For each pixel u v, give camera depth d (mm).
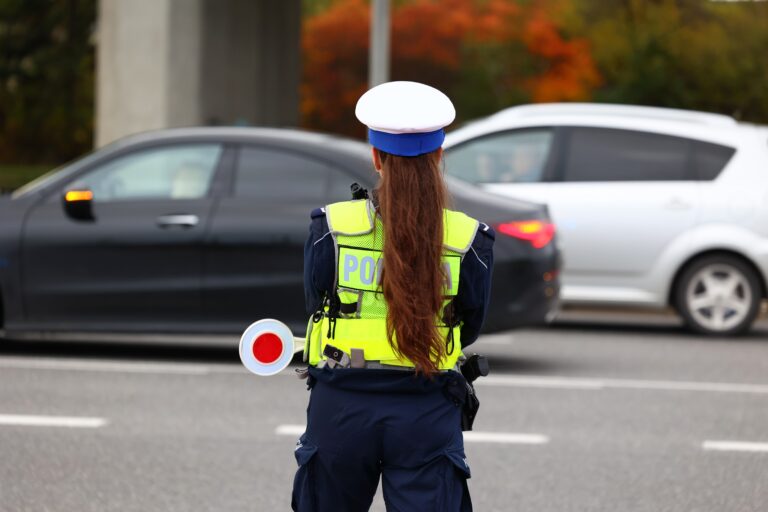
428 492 9469
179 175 27688
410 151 9250
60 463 18703
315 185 27297
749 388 26328
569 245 35312
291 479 17953
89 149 127000
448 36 125500
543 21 112750
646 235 35062
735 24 88938
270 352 9680
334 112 129375
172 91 61219
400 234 9148
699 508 16781
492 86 125625
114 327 27344
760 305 35188
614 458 19625
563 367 28875
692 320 35375
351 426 9453
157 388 24797
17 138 126375
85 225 27297
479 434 21203
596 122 35688
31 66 122375
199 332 27234
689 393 25531
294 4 81000
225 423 21641
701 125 35656
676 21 88688
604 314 42062
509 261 27141
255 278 27000
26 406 22781
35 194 27766
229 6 67312
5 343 30844
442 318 9406
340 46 128375
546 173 35594
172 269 27156
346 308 9406
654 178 35250
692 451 20203
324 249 9453
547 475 18453
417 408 9430
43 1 121188
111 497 16875
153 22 61000
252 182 27484
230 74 67562
